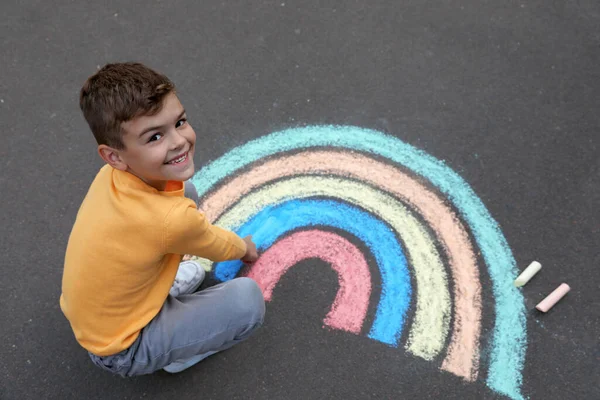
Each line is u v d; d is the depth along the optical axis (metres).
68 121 3.09
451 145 2.85
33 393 2.39
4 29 3.43
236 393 2.34
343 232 2.65
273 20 3.32
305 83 3.10
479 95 2.98
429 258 2.55
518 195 2.68
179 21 3.37
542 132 2.84
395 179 2.77
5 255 2.72
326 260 2.59
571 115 2.88
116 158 1.68
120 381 2.39
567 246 2.53
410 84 3.04
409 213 2.68
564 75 3.00
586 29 3.13
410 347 2.36
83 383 2.40
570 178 2.70
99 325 1.82
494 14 3.22
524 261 2.52
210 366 2.39
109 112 1.54
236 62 3.20
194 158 2.91
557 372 2.27
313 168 2.84
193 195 2.48
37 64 3.30
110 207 1.71
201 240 1.83
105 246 1.70
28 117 3.12
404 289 2.49
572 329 2.35
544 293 2.44
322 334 2.42
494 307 2.42
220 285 2.11
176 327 1.96
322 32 3.25
